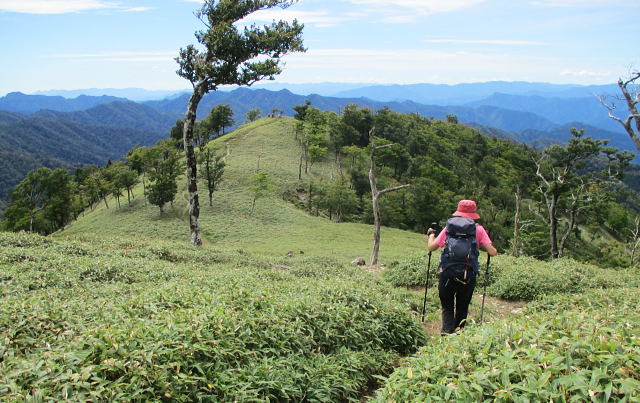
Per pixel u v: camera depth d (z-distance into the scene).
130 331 5.61
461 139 157.12
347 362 6.99
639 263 51.88
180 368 5.19
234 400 5.11
